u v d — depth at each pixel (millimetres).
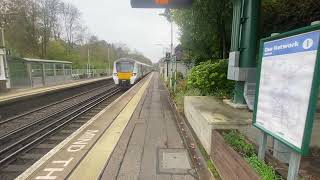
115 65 28906
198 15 11758
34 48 48000
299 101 2703
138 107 14156
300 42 2730
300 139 2660
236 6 7910
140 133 8500
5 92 18906
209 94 11398
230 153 4359
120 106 14406
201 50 15812
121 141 7586
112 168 5617
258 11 7562
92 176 5195
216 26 12406
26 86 24750
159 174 5332
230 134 4992
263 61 3580
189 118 9742
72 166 5699
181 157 6289
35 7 46344
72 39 64812
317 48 2465
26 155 7094
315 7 9164
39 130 9812
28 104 16734
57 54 53625
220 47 14109
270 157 3980
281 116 3047
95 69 60312
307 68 2602
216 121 5953
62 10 59125
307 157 4465
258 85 3705
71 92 25359
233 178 4176
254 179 3291
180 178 5148
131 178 5145
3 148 8055
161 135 8258
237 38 7867
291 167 2959
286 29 10609
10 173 5930
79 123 11219
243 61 7773
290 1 9930
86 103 18469
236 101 8266
